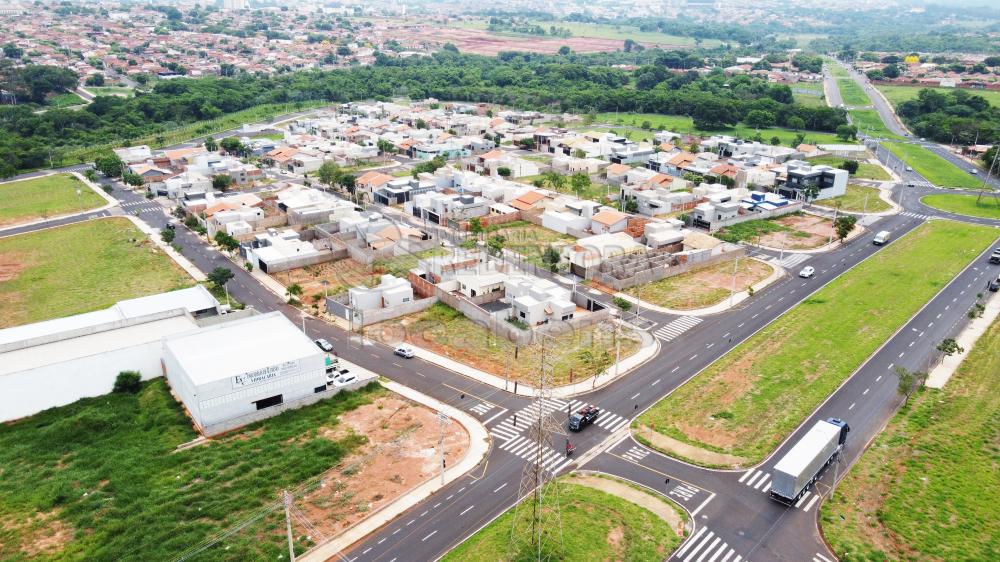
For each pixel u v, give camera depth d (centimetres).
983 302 15712
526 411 11500
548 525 8669
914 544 8394
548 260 18050
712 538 8544
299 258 17888
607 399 11888
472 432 10862
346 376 12350
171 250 19462
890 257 18812
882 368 12812
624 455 10312
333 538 8488
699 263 18088
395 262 18125
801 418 11194
